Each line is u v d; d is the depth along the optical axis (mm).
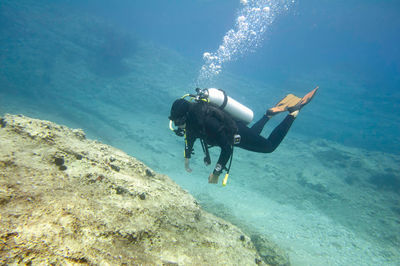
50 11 31109
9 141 1648
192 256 1608
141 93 21125
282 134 2900
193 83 23953
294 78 36281
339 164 12336
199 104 2191
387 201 9555
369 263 6625
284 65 46969
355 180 10930
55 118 15617
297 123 20828
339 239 7656
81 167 1758
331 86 32438
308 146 14719
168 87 21828
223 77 27734
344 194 10031
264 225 7992
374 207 9281
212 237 1996
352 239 7711
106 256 1201
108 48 26047
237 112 2592
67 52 25031
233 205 9008
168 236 1664
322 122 20922
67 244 1127
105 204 1544
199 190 9758
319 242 7430
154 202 1889
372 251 7164
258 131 2920
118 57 25766
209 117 2100
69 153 1846
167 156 12836
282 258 5469
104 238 1296
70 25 29078
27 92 19406
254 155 13859
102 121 16875
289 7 59219
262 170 12266
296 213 9141
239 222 7820
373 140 18031
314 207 9602
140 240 1468
